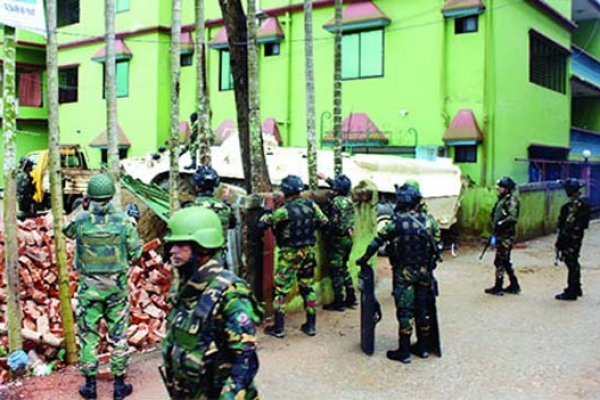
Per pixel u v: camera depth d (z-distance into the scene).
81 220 4.96
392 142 16.70
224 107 20.16
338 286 8.04
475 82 15.54
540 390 5.24
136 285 7.32
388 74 16.80
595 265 12.01
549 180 19.30
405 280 5.95
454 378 5.53
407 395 5.13
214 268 2.75
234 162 13.02
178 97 7.41
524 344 6.55
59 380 5.41
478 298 8.84
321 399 5.02
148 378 5.45
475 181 15.52
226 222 6.42
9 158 5.45
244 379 2.65
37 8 5.47
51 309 6.70
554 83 20.44
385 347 6.44
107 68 6.79
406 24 16.45
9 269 5.52
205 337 2.67
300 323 7.34
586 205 8.62
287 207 6.71
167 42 21.42
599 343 6.58
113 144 6.84
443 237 14.20
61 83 25.25
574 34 25.70
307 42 9.08
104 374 5.41
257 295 7.24
